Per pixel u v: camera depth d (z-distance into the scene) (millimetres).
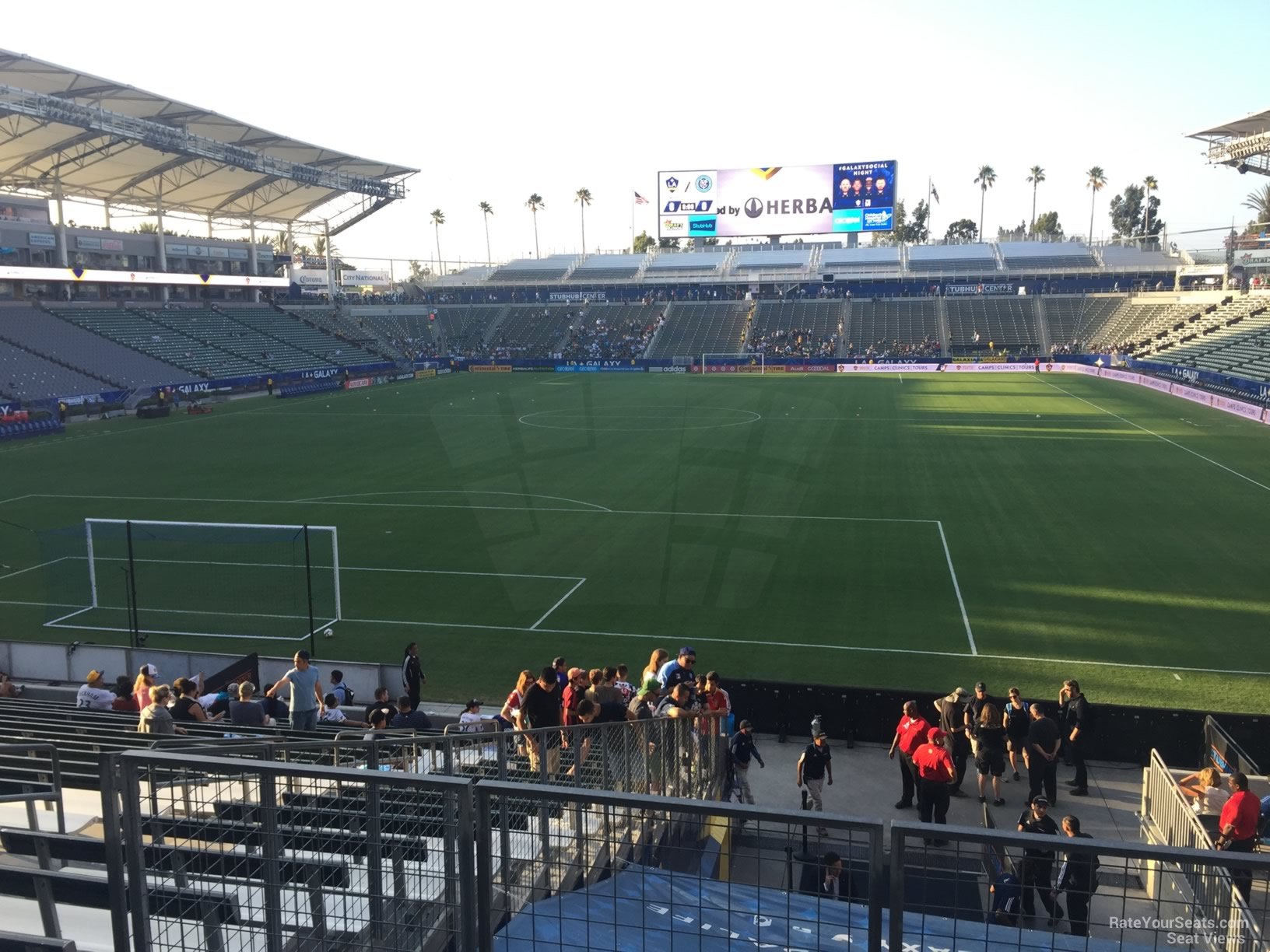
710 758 11961
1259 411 52594
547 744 8625
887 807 13570
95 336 66938
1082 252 99625
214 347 75062
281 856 4176
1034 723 13211
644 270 105688
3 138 53875
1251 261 87688
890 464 41062
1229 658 19328
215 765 3834
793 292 99000
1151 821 12297
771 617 22062
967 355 86188
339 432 51875
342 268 115625
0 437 49781
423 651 20484
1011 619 21781
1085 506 32938
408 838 4309
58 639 21625
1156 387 68688
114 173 67438
